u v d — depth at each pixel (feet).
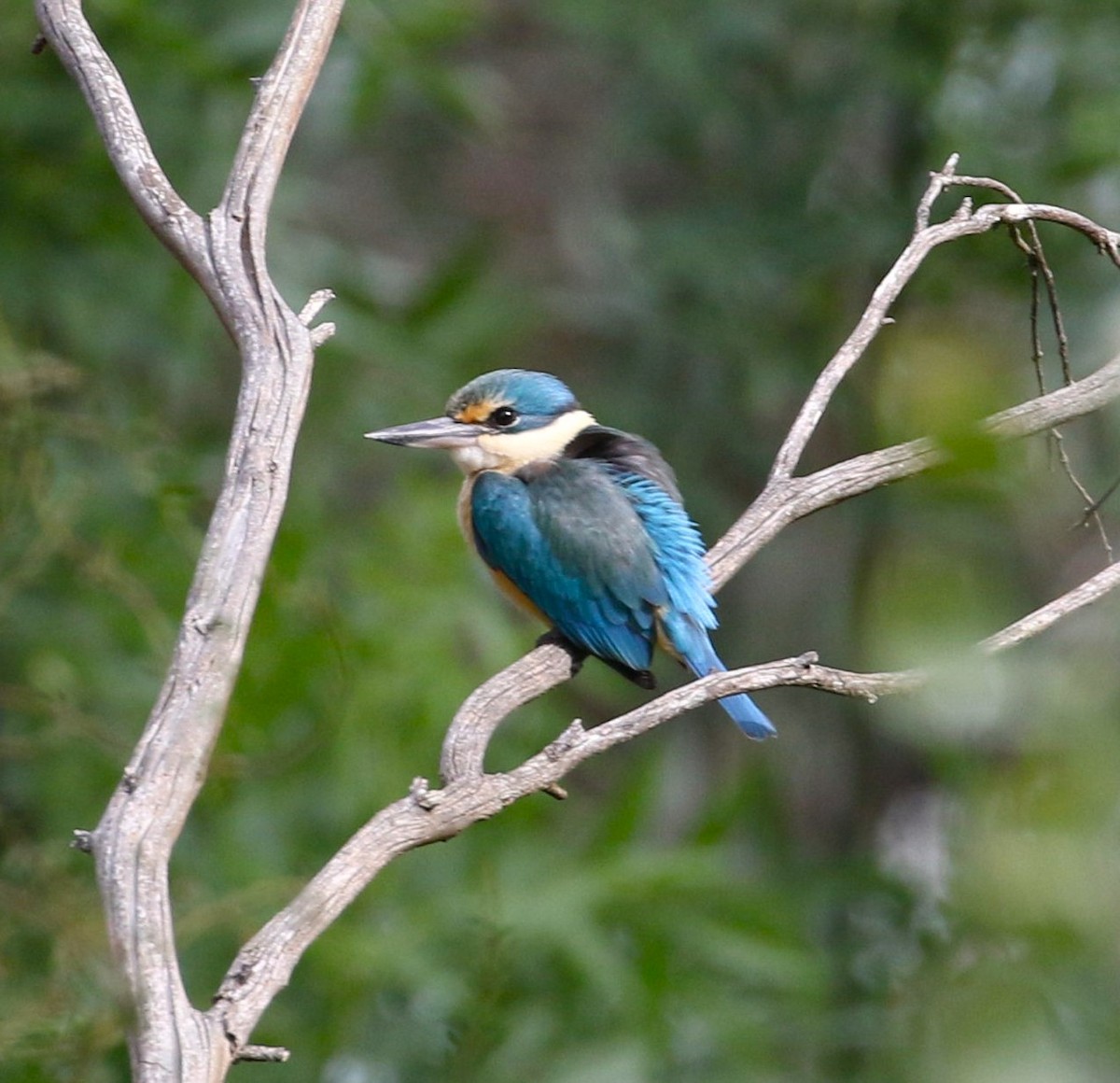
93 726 31.09
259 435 17.62
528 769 16.47
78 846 14.98
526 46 59.16
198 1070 13.85
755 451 51.06
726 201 48.06
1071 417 19.92
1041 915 9.33
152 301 40.45
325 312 41.50
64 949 23.52
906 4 45.19
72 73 20.80
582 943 32.89
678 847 37.09
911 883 41.06
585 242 56.29
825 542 53.98
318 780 35.29
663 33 45.75
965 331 9.51
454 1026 31.99
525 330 46.37
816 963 36.73
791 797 54.34
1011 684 9.49
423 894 35.27
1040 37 44.27
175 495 33.78
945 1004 9.85
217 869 33.99
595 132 58.18
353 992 32.94
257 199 19.29
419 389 42.39
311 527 37.91
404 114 54.24
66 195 39.75
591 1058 32.91
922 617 9.32
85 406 38.34
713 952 34.81
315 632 32.91
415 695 35.55
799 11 46.55
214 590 16.58
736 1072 34.78
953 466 9.27
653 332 50.21
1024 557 40.65
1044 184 42.55
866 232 45.65
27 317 40.63
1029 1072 9.48
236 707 32.09
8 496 31.14
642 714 16.89
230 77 38.68
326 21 20.25
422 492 38.78
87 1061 22.40
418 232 56.95
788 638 55.16
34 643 35.22
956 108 44.86
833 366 23.00
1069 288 41.39
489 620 37.29
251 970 14.60
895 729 10.03
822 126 47.60
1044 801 9.38
